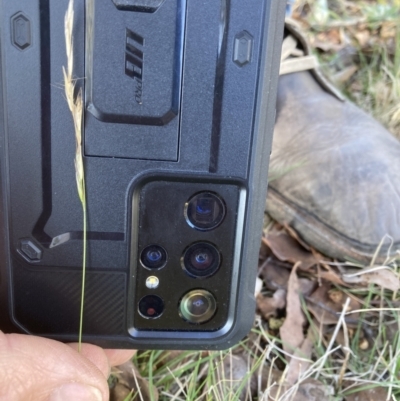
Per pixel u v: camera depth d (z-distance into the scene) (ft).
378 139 0.69
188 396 0.50
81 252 0.42
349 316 0.60
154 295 0.44
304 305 0.60
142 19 0.39
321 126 0.69
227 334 0.45
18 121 0.40
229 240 0.43
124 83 0.40
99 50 0.39
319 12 0.93
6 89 0.40
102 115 0.40
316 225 0.64
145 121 0.40
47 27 0.39
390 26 0.91
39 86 0.40
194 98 0.40
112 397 0.53
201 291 0.44
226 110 0.40
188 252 0.43
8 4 0.38
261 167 0.42
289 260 0.64
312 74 0.74
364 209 0.63
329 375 0.54
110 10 0.39
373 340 0.59
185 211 0.42
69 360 0.37
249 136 0.41
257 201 0.43
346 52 0.89
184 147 0.41
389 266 0.62
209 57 0.40
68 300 0.43
